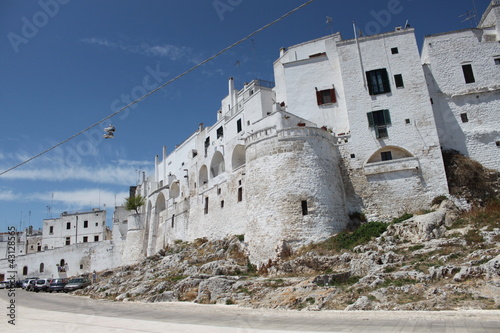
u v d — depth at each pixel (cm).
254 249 3584
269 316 1980
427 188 3653
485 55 4069
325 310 2070
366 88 4066
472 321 1559
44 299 3791
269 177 3669
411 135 3844
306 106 4428
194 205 5847
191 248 4878
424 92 3909
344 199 3806
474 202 3528
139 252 7162
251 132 4272
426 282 2277
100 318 2122
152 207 7306
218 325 1722
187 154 6619
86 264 7681
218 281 2859
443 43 4178
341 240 3322
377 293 2164
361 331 1448
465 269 2205
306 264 3119
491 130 3856
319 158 3712
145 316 2166
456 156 3784
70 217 9294
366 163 3856
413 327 1489
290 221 3459
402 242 3106
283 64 4594
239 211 4569
